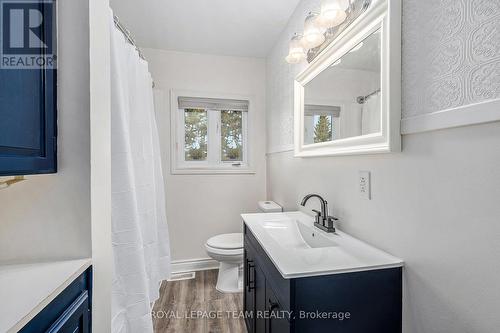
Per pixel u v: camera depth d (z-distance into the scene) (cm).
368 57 103
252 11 192
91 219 90
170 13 194
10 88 66
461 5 67
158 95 250
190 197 261
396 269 88
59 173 87
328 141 136
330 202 138
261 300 123
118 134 121
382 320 87
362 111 108
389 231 95
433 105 75
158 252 192
